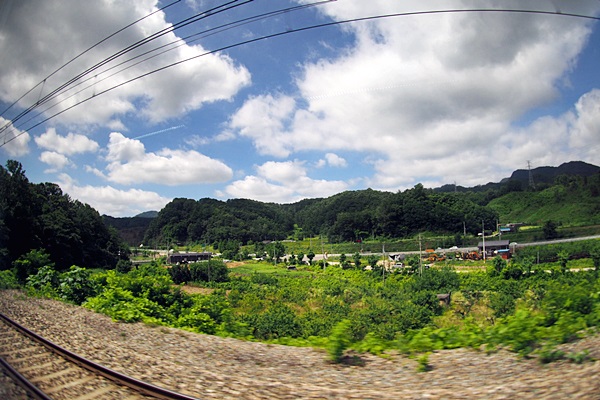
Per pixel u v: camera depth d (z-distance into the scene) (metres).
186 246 110.50
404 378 6.02
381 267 62.09
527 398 4.60
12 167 35.72
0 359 7.57
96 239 63.38
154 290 17.50
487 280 38.72
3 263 29.16
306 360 7.48
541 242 38.56
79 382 6.35
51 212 46.66
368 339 8.09
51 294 18.88
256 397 5.51
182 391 5.84
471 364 6.26
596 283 8.25
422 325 21.16
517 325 6.93
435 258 63.16
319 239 109.81
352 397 5.34
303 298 40.22
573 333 6.50
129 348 8.63
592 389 4.42
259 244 106.25
